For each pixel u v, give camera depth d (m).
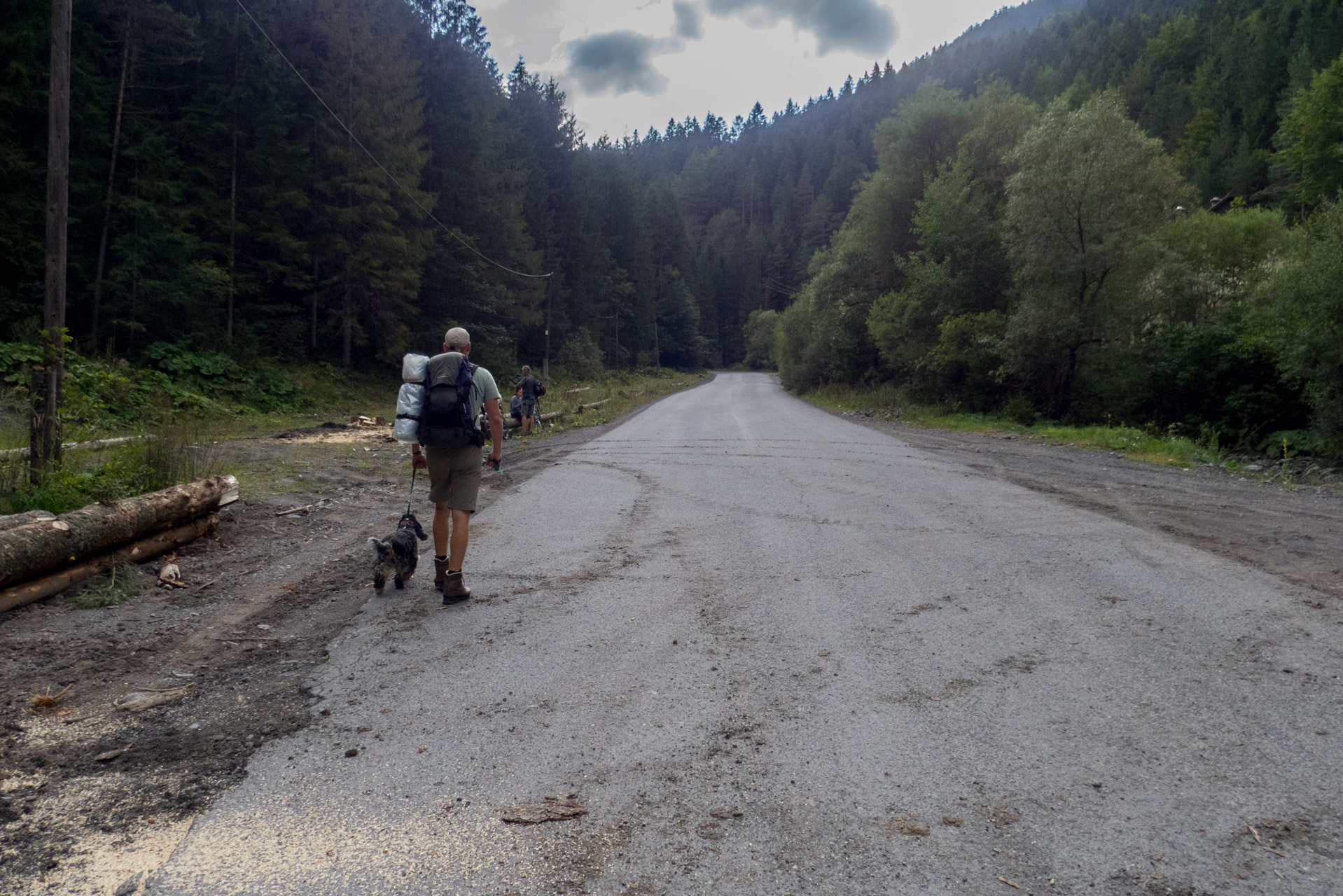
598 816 2.34
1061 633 3.90
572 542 6.35
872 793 2.44
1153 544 5.84
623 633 4.07
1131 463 11.79
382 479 10.09
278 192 24.95
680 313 90.06
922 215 25.86
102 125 19.89
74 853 2.18
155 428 8.20
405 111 28.88
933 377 24.67
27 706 3.19
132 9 20.64
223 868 2.10
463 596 4.67
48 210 6.38
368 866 2.10
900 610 4.36
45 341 6.36
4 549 4.18
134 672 3.60
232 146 24.69
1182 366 16.28
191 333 21.12
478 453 4.78
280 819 2.35
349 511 7.82
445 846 2.19
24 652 3.76
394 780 2.58
